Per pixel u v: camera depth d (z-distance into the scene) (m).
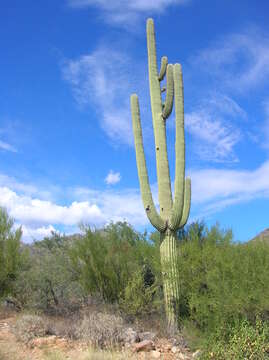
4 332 9.05
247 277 7.70
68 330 8.88
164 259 9.96
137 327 9.38
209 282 8.10
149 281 11.66
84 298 12.24
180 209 10.12
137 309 10.36
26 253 12.83
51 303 12.21
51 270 12.31
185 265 9.15
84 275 12.04
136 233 13.82
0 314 11.41
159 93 11.23
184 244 10.44
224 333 7.25
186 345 8.33
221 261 8.23
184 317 9.11
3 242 12.55
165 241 10.05
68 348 7.96
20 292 12.33
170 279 9.52
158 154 10.79
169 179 10.65
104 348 7.93
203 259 8.98
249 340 6.68
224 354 6.66
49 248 14.75
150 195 10.27
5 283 12.17
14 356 7.42
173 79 10.91
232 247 9.20
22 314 11.08
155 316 10.20
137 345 7.90
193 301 8.21
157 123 10.98
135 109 10.95
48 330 8.88
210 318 7.79
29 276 12.36
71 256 12.40
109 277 11.84
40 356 7.48
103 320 8.69
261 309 7.33
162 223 10.07
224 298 7.51
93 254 12.09
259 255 8.44
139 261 12.09
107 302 11.73
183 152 10.45
